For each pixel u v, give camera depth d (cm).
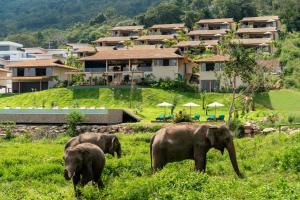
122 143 3709
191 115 6003
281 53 10862
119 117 5284
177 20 16138
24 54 14450
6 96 8569
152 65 8456
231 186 1677
